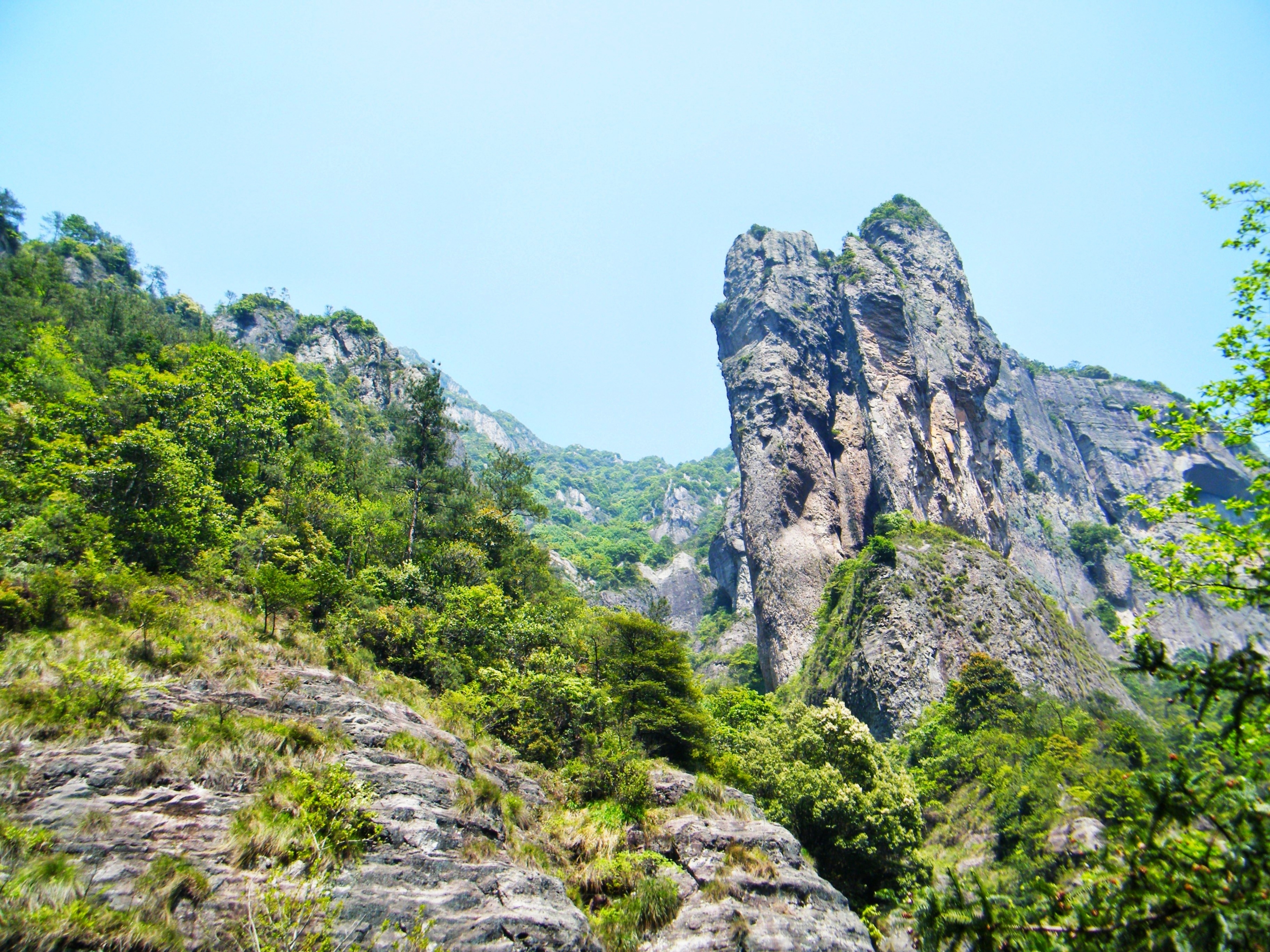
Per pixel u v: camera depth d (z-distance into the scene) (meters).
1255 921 3.89
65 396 43.78
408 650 34.38
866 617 77.12
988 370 124.31
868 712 70.25
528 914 17.84
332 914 13.52
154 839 14.97
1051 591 126.62
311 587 32.44
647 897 22.06
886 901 35.19
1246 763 4.56
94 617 23.03
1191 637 115.75
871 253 128.38
